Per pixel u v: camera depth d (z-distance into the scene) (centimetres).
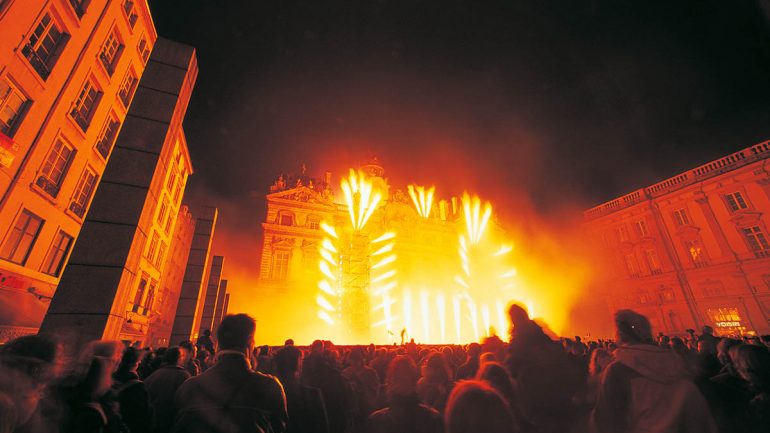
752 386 327
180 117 1048
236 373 262
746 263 2939
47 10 1321
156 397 383
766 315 2770
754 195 2984
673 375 264
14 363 217
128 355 418
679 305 3281
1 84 1166
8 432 194
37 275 1381
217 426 231
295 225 4200
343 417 422
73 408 243
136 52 2053
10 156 1202
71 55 1475
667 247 3478
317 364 455
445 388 428
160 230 2650
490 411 242
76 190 1641
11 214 1231
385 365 766
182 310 1973
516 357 367
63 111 1462
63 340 260
